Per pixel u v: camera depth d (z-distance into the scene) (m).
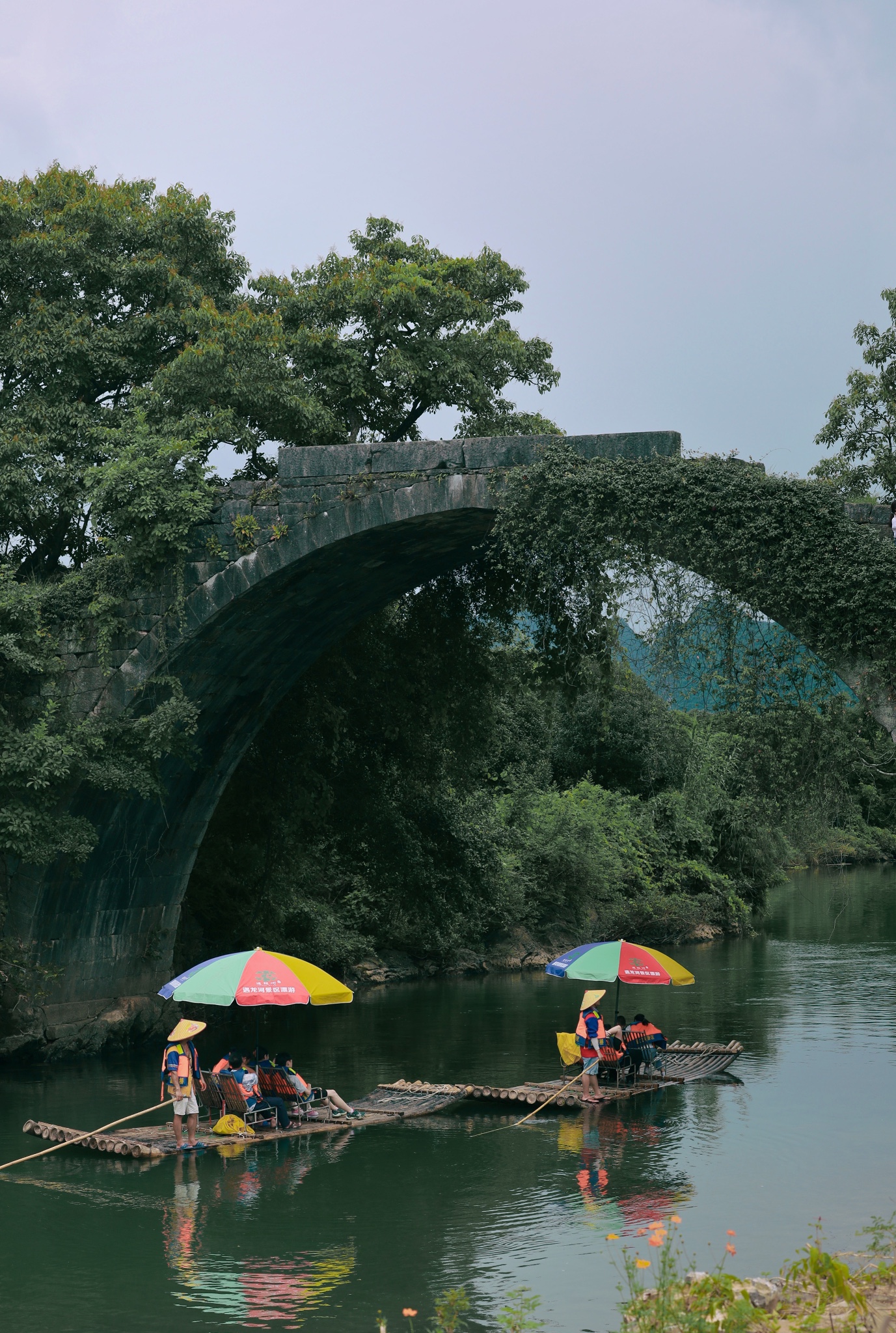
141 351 23.89
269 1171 15.50
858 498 24.81
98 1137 16.45
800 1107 18.92
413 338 27.66
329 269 28.05
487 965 42.22
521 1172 15.27
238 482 22.02
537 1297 10.84
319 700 28.81
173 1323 10.46
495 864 34.50
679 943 48.12
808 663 18.47
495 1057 24.31
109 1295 11.16
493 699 30.64
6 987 23.03
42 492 22.59
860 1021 27.88
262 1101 17.86
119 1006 25.23
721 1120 18.09
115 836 23.94
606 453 19.72
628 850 49.88
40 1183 14.95
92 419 23.28
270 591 22.00
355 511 21.03
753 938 48.94
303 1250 12.38
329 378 26.52
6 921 22.77
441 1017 30.27
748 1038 25.58
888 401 24.83
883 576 17.22
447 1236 12.75
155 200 25.20
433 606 28.36
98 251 23.77
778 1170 15.18
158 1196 14.40
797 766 18.95
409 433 29.73
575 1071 22.61
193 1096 16.62
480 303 28.08
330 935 36.62
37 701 22.44
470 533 22.70
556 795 49.97
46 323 22.77
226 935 30.61
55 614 22.58
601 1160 15.84
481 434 29.11
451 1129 17.80
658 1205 13.69
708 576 18.62
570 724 56.31
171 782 24.66
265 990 16.84
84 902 24.05
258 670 24.89
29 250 22.67
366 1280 11.47
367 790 31.17
